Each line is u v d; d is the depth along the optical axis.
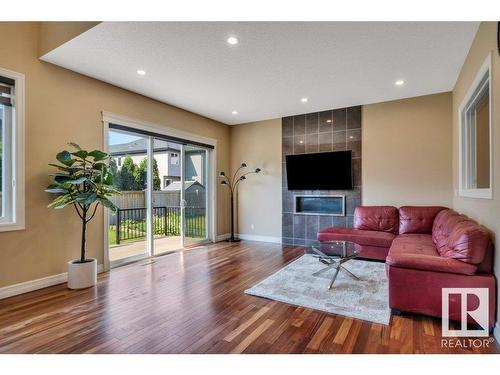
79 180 3.09
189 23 2.58
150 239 4.74
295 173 5.79
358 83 4.07
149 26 2.64
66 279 3.49
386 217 4.68
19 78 3.11
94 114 3.84
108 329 2.29
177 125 5.21
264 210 6.25
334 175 5.39
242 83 4.04
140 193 4.65
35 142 3.24
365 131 5.15
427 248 3.21
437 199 4.56
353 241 4.44
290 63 3.39
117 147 4.24
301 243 5.77
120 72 3.65
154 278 3.60
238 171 6.61
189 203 5.66
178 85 4.10
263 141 6.25
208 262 4.38
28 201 3.17
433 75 3.79
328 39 2.84
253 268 4.04
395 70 3.62
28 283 3.15
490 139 2.38
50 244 3.36
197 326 2.34
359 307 2.68
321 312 2.60
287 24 2.59
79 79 3.67
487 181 3.01
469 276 2.29
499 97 2.20
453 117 4.35
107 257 3.96
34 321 2.43
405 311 2.51
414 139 4.74
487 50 2.45
